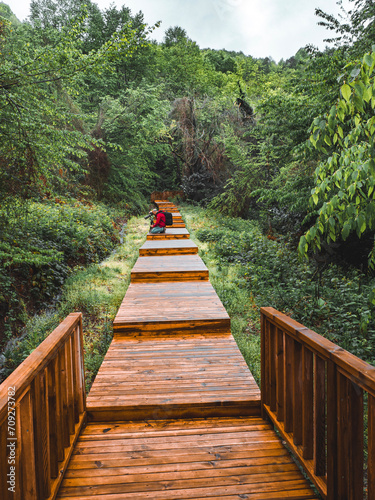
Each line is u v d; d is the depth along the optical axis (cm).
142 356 374
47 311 637
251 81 3541
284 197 958
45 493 182
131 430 266
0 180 555
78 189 1476
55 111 682
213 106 2423
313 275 806
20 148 567
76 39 648
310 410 205
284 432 234
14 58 580
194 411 284
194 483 209
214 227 1561
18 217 602
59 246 828
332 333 520
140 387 310
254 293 718
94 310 619
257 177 1733
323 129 198
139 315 457
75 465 224
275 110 977
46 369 187
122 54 635
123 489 204
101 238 1107
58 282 723
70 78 651
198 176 2541
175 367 349
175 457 232
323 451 193
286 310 609
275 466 223
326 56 782
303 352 206
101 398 291
